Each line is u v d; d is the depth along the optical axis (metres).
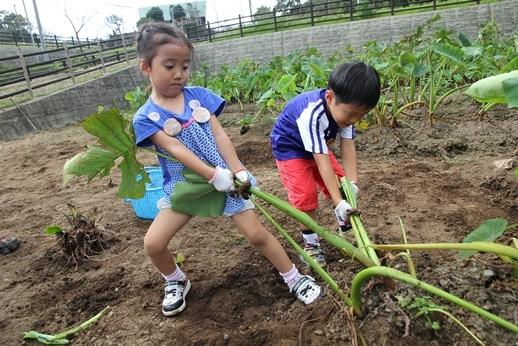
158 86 1.94
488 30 9.35
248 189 1.92
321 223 2.95
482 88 1.63
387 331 1.79
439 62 5.87
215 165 2.05
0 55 26.81
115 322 2.13
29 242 3.18
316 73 5.43
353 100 2.01
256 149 5.02
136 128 1.97
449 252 2.29
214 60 20.78
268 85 7.49
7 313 2.29
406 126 5.09
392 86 5.47
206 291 2.28
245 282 2.35
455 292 1.91
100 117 1.87
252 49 20.17
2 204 4.21
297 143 2.41
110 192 4.23
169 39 1.88
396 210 3.00
